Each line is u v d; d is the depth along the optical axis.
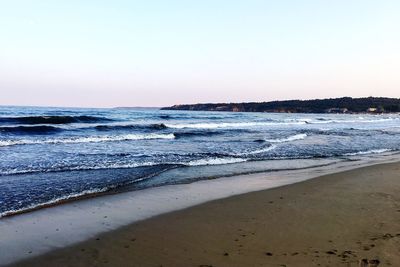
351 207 8.25
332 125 55.78
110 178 11.41
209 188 10.43
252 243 6.06
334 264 5.12
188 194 9.67
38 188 9.87
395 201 8.81
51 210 7.98
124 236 6.46
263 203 8.72
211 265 5.21
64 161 14.50
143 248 5.90
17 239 6.26
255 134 31.36
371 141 26.61
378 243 5.91
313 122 67.38
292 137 28.00
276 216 7.61
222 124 47.94
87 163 14.11
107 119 46.16
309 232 6.55
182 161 15.12
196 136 29.05
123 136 26.16
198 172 12.90
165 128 37.94
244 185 10.88
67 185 10.31
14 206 8.18
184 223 7.20
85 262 5.37
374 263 5.12
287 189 10.27
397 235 6.30
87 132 29.81
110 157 15.86
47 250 5.81
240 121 61.41
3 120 35.16
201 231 6.71
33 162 14.10
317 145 22.83
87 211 7.97
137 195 9.48
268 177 12.21
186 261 5.37
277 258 5.41
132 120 51.03
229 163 15.01
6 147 18.80
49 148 18.80
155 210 8.12
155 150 18.86
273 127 46.03
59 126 31.34
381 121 80.94
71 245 6.02
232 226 6.99
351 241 6.04
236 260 5.38
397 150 21.31
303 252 5.62
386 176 12.20
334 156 17.98
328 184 10.93
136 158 15.73
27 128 27.67
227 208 8.30
